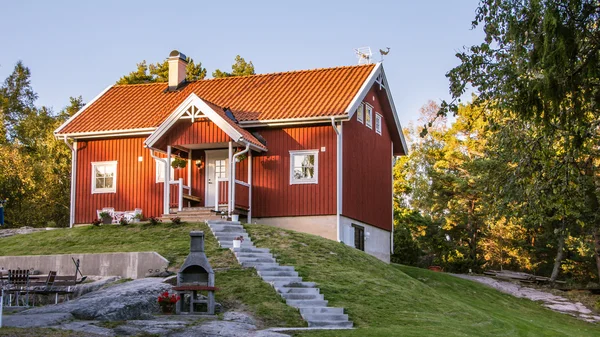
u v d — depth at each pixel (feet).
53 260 79.61
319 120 99.55
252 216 102.37
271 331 55.47
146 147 99.25
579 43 51.49
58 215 165.58
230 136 95.81
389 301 69.72
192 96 97.25
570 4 50.72
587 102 54.49
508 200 64.34
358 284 73.15
